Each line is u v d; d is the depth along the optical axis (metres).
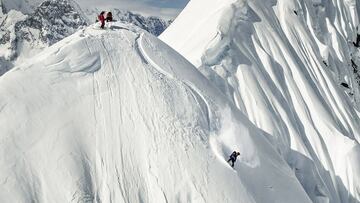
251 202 28.58
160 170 28.25
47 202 25.83
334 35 67.69
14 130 28.03
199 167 28.83
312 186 43.19
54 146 27.89
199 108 33.22
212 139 31.33
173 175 28.16
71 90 31.09
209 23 55.62
